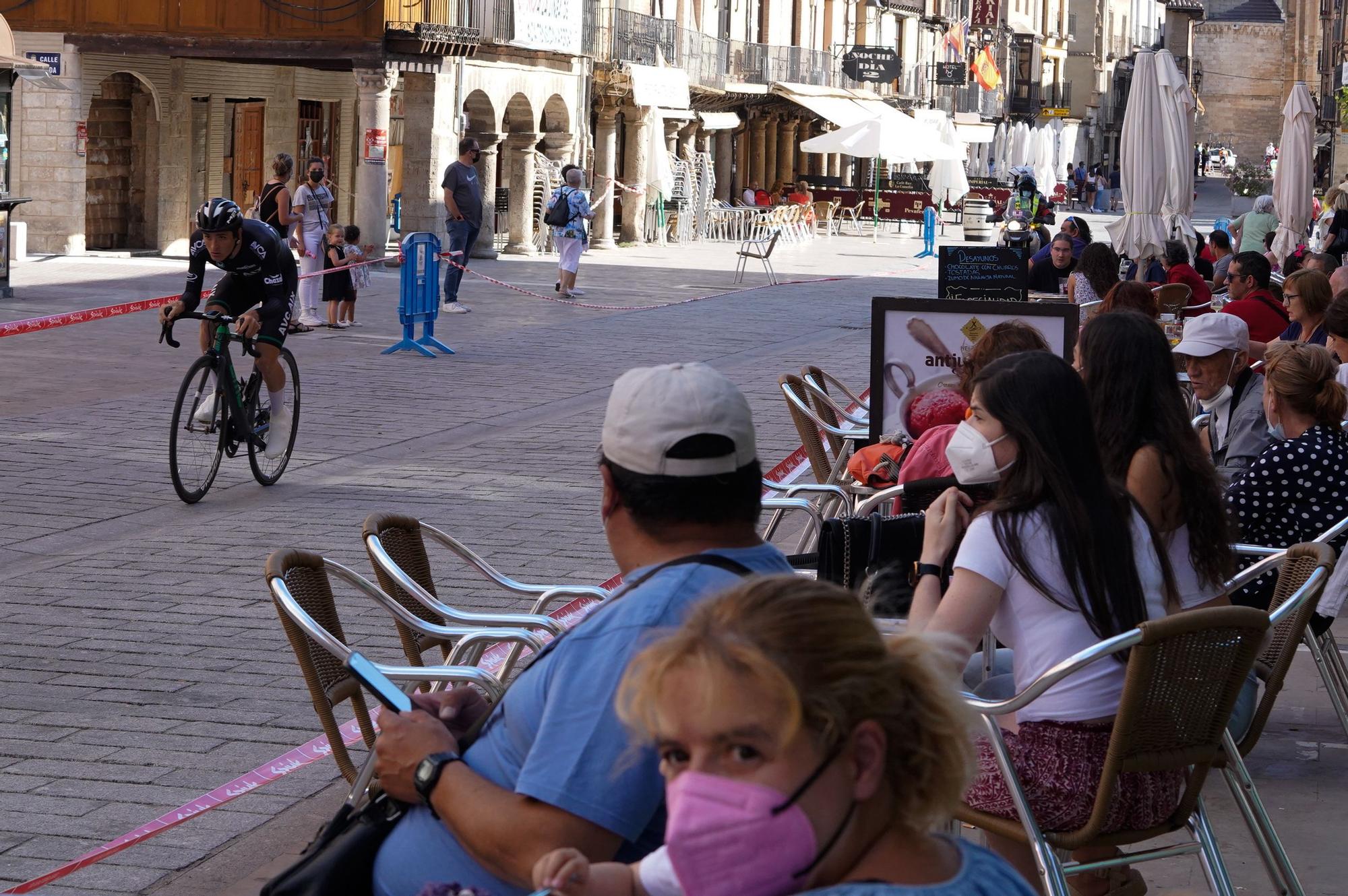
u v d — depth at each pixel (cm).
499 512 1268
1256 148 16312
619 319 2880
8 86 2980
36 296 2872
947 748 238
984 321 995
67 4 3819
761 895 232
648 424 363
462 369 2128
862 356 2444
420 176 4028
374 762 494
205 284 3212
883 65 7294
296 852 632
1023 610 489
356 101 4850
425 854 369
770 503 811
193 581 1040
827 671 230
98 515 1229
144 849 628
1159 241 2522
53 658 869
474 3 4125
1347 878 611
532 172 4531
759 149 7044
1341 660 746
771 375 2155
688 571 355
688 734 231
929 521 532
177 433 1259
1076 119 12738
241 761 730
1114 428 591
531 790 340
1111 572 485
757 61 6619
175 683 834
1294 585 620
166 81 4097
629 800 337
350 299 2581
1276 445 746
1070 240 2159
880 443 941
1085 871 514
